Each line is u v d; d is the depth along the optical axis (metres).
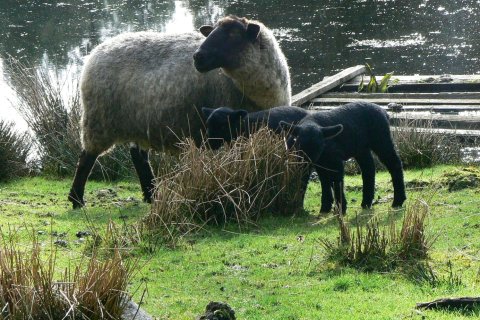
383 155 11.47
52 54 28.66
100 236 10.18
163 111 12.87
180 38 13.15
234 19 12.34
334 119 11.23
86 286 6.32
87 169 13.49
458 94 19.69
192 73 12.73
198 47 12.90
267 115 11.55
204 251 9.62
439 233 9.37
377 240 8.74
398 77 21.98
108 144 13.52
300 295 7.83
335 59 26.84
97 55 13.38
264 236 10.14
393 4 34.31
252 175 11.02
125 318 6.50
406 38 28.91
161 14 34.50
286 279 8.41
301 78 25.20
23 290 6.17
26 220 11.48
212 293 8.08
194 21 32.59
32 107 17.61
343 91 21.84
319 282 8.23
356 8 33.78
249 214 10.93
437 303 7.17
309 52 27.78
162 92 12.84
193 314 7.42
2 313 6.13
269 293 7.98
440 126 17.70
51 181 15.91
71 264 8.84
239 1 36.25
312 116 11.29
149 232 10.14
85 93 13.41
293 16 32.88
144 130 13.13
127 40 13.35
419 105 19.48
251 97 12.64
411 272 8.29
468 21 30.94
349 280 8.10
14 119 20.22
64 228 10.93
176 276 8.68
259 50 12.42
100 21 33.78
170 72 12.84
